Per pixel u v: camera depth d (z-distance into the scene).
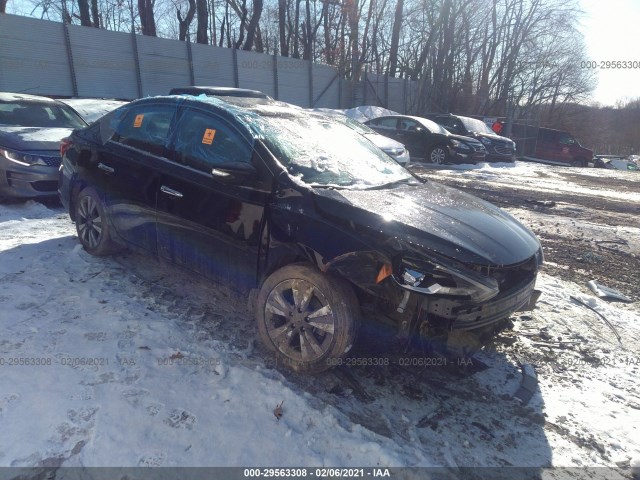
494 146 17.39
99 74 17.77
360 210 2.95
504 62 33.22
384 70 32.28
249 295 3.38
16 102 7.59
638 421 2.93
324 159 3.61
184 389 2.84
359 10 27.83
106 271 4.42
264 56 22.92
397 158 11.30
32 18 15.76
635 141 64.12
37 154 6.32
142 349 3.20
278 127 3.71
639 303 4.80
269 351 3.30
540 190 11.37
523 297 3.21
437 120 18.66
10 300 3.70
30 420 2.47
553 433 2.78
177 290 4.16
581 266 5.84
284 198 3.12
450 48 30.14
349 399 2.91
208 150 3.61
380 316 2.92
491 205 3.95
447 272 2.72
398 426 2.72
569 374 3.41
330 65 27.69
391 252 2.74
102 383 2.81
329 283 2.88
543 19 31.84
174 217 3.71
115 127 4.43
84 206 4.69
